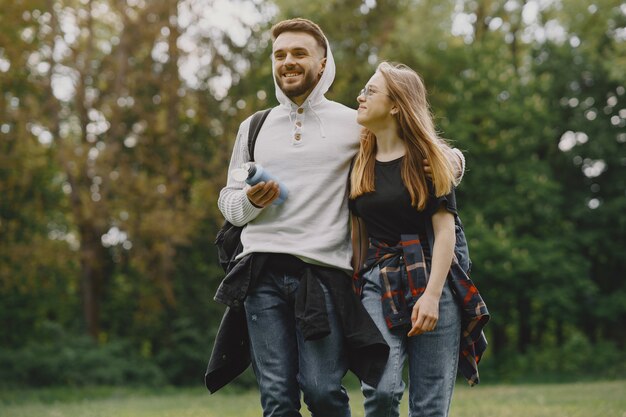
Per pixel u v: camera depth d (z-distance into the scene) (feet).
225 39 71.77
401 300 12.25
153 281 70.74
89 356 63.57
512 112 78.28
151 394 58.70
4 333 70.18
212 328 69.51
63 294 73.72
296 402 12.76
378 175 12.50
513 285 77.71
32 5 65.26
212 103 71.46
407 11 78.02
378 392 12.17
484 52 80.64
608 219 85.76
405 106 12.27
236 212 12.67
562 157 88.28
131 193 66.49
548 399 36.60
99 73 69.77
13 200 68.49
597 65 85.40
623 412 26.63
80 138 72.79
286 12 74.59
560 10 83.30
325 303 12.19
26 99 65.46
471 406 32.60
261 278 12.57
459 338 12.59
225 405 40.32
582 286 79.41
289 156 12.67
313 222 12.51
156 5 68.64
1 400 51.78
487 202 78.48
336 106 13.08
